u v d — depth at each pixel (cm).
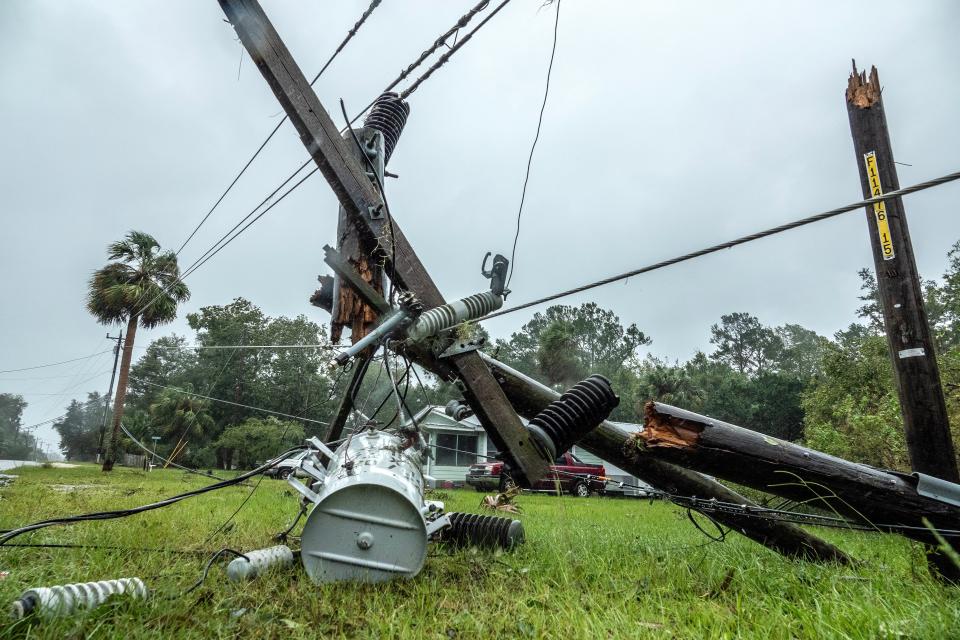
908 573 425
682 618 306
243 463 4081
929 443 439
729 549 518
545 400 525
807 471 407
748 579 385
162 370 5656
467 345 460
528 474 455
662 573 417
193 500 1008
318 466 440
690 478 516
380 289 497
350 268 452
